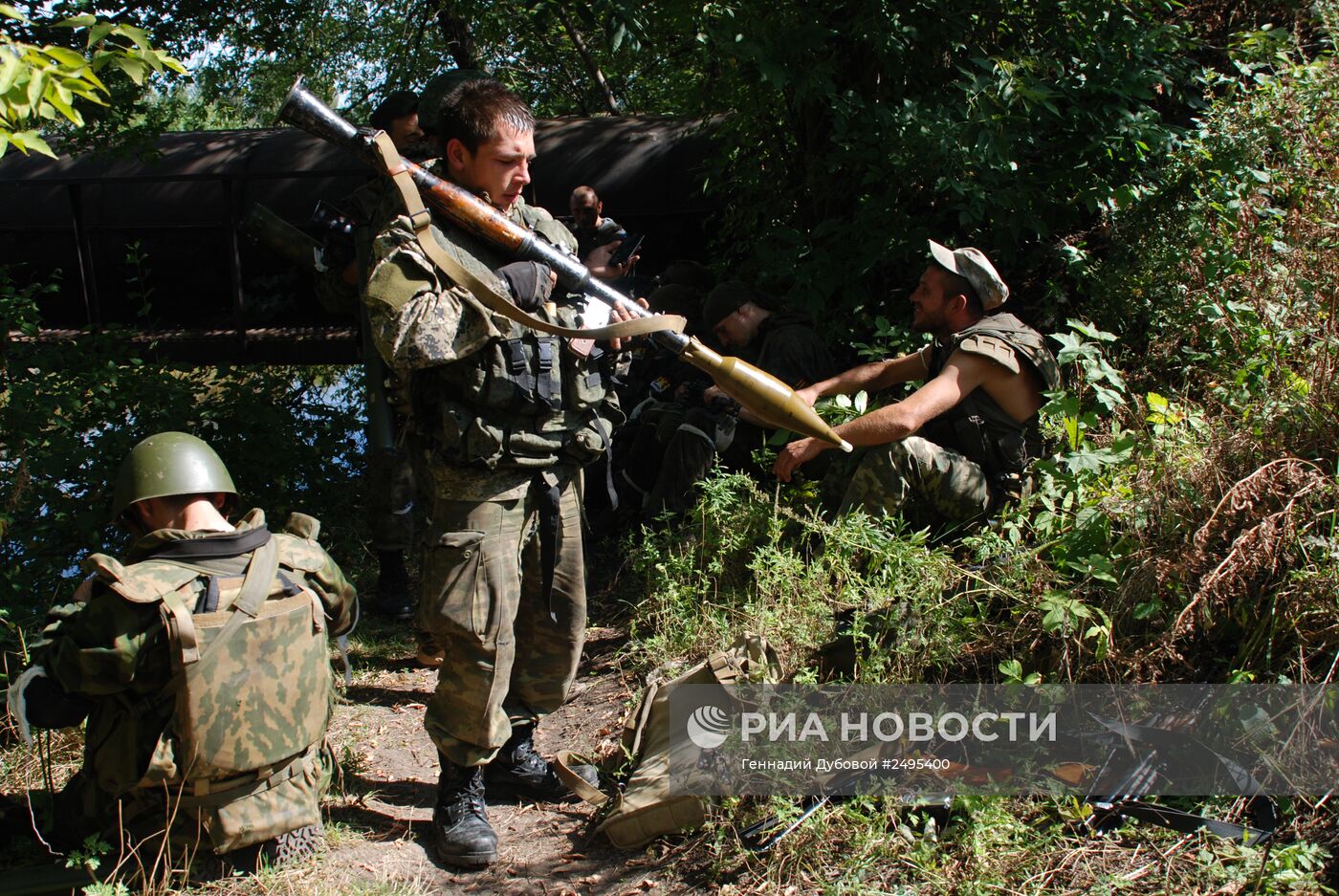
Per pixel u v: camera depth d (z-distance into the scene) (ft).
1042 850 8.87
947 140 15.78
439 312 8.72
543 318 9.46
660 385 18.60
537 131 27.20
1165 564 10.30
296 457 18.70
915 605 10.98
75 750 11.50
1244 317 14.23
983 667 10.98
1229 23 19.40
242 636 8.94
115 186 27.43
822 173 18.58
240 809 9.25
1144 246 16.35
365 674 14.37
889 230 16.88
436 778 11.76
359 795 11.20
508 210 9.82
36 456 15.43
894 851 9.11
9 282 18.99
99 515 15.47
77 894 9.12
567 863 9.96
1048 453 13.19
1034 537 12.05
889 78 17.74
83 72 8.26
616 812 9.98
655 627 13.79
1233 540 10.34
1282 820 8.93
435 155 11.25
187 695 8.77
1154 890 8.36
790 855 9.26
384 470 15.51
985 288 13.12
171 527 9.23
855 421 12.60
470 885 9.75
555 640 10.63
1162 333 15.90
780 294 18.89
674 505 15.89
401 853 10.14
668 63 29.19
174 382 18.25
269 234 18.29
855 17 17.01
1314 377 11.84
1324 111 16.78
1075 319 16.69
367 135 8.87
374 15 41.42
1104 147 16.69
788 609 11.87
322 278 15.53
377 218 9.84
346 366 29.12
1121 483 11.69
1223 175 16.47
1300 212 16.10
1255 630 10.14
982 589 11.19
